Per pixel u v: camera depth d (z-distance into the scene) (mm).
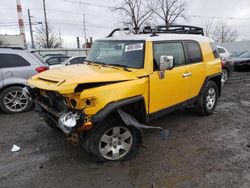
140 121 4188
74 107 3441
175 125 5461
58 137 4809
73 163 3855
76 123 3334
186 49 5051
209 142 4594
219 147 4383
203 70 5480
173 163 3842
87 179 3451
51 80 3697
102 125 3631
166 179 3438
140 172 3602
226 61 10523
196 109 5875
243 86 10398
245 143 4551
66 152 4211
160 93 4328
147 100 4121
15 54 6434
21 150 4309
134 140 3928
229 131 5133
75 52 31250
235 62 15406
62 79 3564
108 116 3711
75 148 4340
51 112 3811
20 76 6379
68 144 4504
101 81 3514
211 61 5789
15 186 3318
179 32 5828
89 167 3734
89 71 3912
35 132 5078
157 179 3436
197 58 5352
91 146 3631
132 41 4336
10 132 5105
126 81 3768
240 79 12367
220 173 3559
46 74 4098
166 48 4535
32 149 4340
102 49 4754
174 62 4695
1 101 6289
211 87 5938
